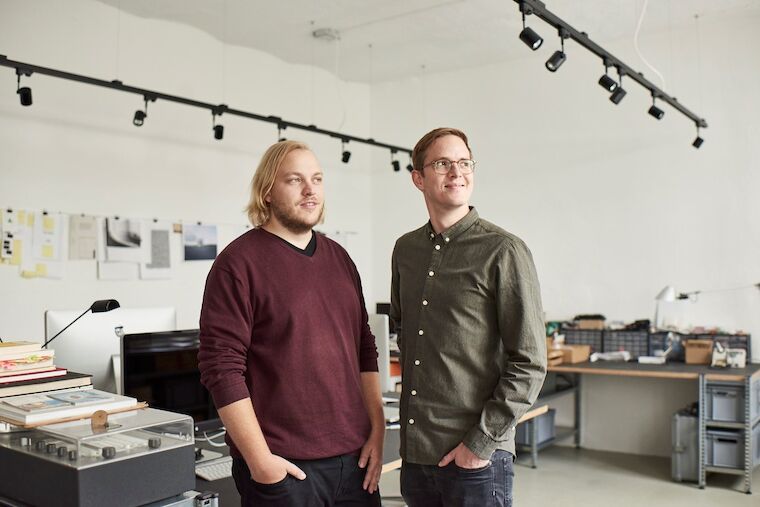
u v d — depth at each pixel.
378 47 5.96
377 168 7.05
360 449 1.88
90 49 4.84
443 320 1.89
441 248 1.94
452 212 1.95
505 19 5.31
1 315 4.34
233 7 5.05
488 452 1.80
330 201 6.69
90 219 4.81
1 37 4.36
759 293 5.19
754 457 4.66
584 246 5.88
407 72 6.69
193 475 1.64
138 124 4.29
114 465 1.49
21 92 3.72
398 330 2.21
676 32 5.51
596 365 5.21
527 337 1.81
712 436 4.67
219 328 1.73
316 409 1.77
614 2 4.97
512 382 1.80
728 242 5.30
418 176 2.03
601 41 5.79
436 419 1.88
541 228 6.08
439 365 1.89
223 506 1.93
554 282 6.00
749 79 5.25
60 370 1.99
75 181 4.73
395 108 6.95
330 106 6.73
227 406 1.68
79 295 4.74
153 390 2.53
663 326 5.50
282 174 1.83
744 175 5.26
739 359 4.91
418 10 5.14
